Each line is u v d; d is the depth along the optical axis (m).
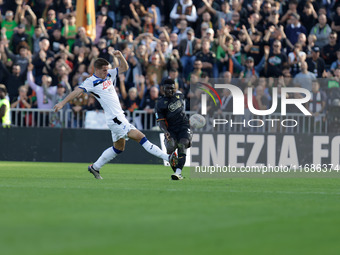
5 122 43.50
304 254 9.47
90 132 43.28
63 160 43.31
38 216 13.19
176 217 13.38
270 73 47.69
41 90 45.19
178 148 26.53
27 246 9.73
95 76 25.12
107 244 10.02
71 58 47.38
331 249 9.91
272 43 48.12
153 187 21.64
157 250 9.59
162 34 47.66
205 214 14.02
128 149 42.91
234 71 47.06
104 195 18.16
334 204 17.02
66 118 44.03
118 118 25.45
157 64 45.16
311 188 23.33
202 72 45.75
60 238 10.52
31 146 43.47
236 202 16.86
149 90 44.19
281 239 10.82
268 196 19.08
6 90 44.75
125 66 25.81
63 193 18.66
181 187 21.89
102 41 46.53
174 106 26.16
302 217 13.85
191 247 9.89
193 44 47.25
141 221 12.68
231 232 11.50
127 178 27.20
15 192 18.83
